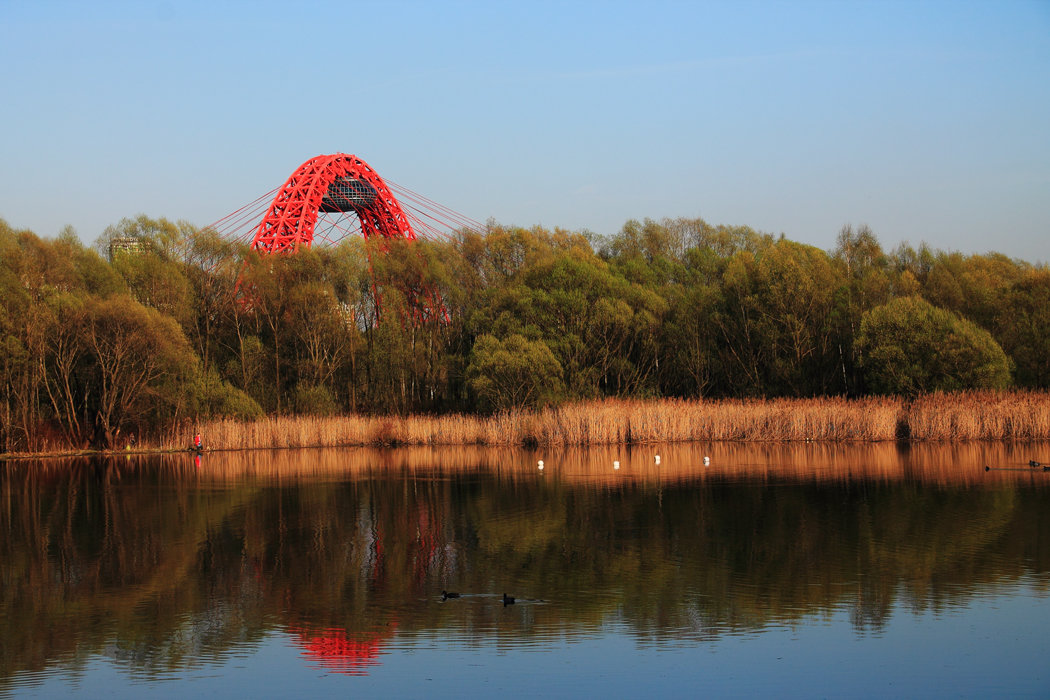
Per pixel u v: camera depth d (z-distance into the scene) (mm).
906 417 55312
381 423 60094
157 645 19125
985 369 58562
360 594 22484
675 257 93500
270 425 59156
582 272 69438
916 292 71750
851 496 34594
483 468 45656
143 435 60844
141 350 58125
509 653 18359
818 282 71250
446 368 71688
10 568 25578
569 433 56000
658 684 16625
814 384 70312
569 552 26453
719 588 22469
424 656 18203
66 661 18312
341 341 71438
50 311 57125
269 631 19906
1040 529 28125
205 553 27109
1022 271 81062
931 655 17797
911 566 24109
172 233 71750
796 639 18812
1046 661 17406
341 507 34469
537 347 61250
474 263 85875
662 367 73375
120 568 25438
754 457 47594
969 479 38094
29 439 57406
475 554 26406
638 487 37938
